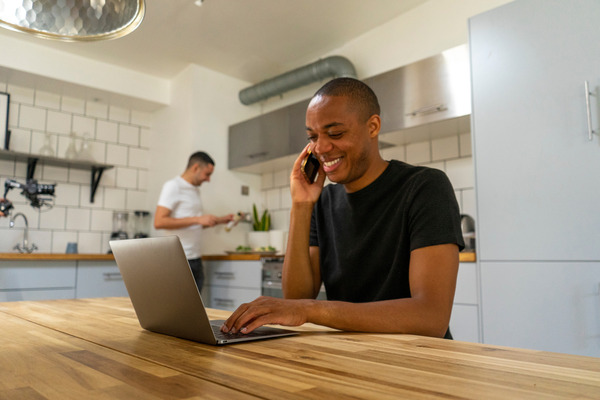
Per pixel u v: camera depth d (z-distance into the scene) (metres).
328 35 3.29
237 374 0.50
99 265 3.05
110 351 0.65
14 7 0.99
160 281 0.74
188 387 0.45
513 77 2.00
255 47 3.45
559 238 1.81
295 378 0.48
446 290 0.93
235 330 0.78
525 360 0.57
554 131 1.87
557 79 1.88
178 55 3.54
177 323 0.74
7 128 3.31
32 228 3.38
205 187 3.68
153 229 3.91
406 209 1.09
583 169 1.78
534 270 1.86
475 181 2.08
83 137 3.54
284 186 3.88
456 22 2.78
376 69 3.20
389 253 1.13
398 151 3.09
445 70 2.44
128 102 3.85
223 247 3.73
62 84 3.43
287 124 3.36
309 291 1.23
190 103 3.68
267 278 2.94
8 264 2.71
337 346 0.68
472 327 2.04
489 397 0.41
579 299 1.74
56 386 0.45
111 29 1.05
